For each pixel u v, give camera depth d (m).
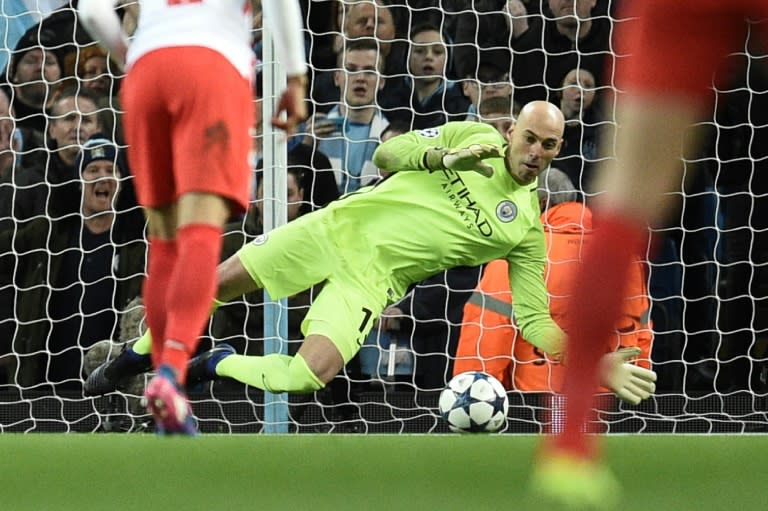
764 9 5.10
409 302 20.62
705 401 20.53
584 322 5.03
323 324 18.08
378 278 18.55
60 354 20.64
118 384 19.94
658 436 11.38
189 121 9.93
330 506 7.94
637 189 5.14
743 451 10.32
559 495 4.96
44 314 20.58
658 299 20.55
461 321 20.53
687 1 5.07
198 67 9.91
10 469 9.50
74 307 20.66
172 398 9.69
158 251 10.99
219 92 9.91
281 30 10.38
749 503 7.92
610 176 5.25
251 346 20.81
